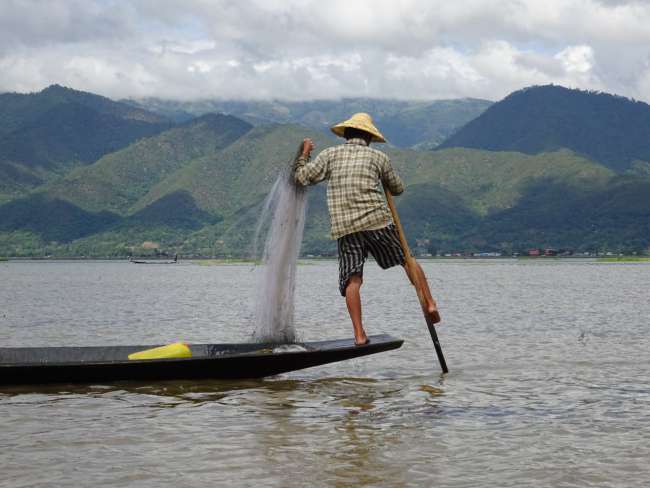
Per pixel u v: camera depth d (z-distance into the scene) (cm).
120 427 605
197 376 820
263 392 764
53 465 495
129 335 1464
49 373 786
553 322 1711
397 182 827
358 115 840
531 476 472
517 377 862
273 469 485
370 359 1028
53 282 6234
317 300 2836
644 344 1214
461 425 611
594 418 636
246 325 1705
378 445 546
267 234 930
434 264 19250
